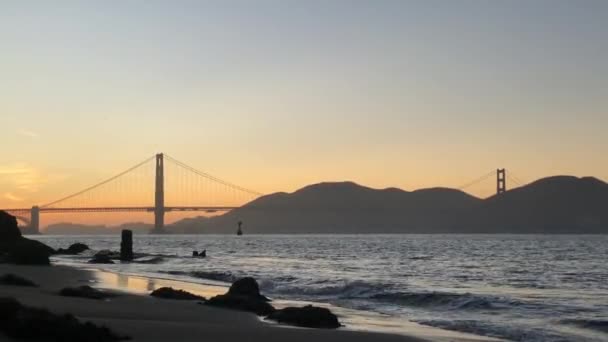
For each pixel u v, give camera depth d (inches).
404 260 2065.7
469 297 848.9
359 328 605.6
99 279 1069.8
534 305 796.6
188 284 1055.6
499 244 4062.5
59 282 970.1
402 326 629.0
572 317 702.5
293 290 979.3
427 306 799.1
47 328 409.7
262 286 1040.8
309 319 597.0
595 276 1350.9
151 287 951.6
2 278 847.7
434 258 2210.9
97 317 569.3
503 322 668.1
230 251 2962.6
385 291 929.5
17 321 409.4
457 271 1507.1
